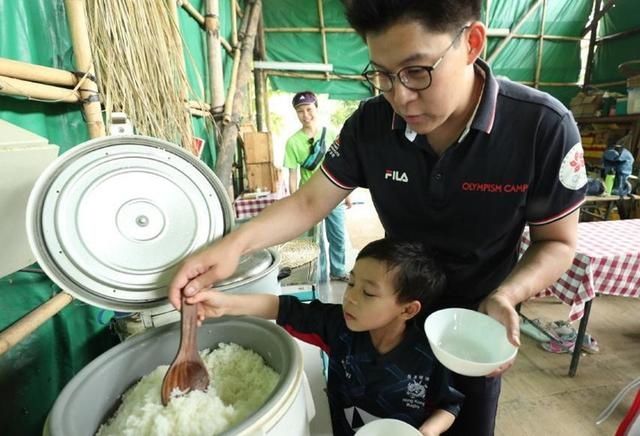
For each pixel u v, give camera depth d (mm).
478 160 751
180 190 681
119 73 1078
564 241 787
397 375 802
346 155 910
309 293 1458
